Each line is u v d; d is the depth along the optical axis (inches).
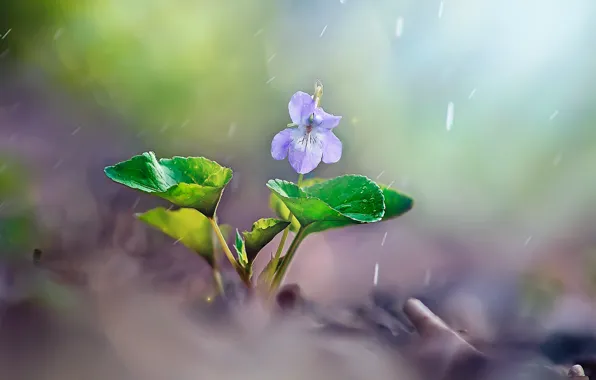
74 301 12.7
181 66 32.1
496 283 17.9
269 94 34.7
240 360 12.4
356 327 13.9
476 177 30.5
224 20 34.3
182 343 12.5
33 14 29.2
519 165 31.0
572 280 18.2
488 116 34.5
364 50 37.6
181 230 14.1
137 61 31.3
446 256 20.1
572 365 13.8
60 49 30.4
